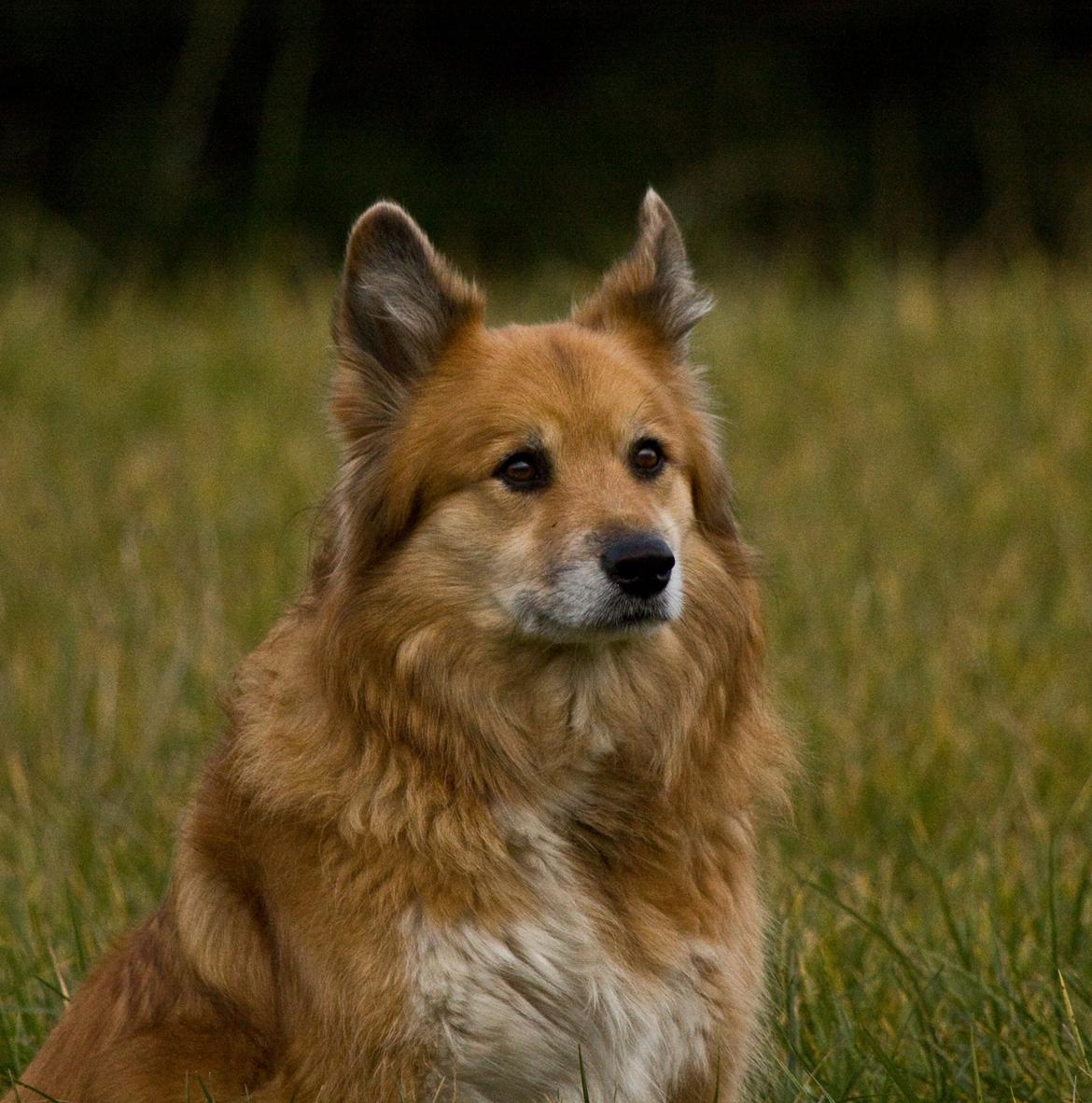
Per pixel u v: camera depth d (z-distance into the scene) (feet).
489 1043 22.39
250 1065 23.13
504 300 82.89
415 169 110.83
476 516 24.20
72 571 47.65
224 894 23.62
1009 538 49.90
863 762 36.14
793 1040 26.30
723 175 107.24
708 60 114.62
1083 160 108.58
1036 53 114.73
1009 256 97.50
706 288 28.58
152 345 72.13
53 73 109.29
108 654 41.01
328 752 22.88
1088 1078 24.45
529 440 24.49
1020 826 34.17
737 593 25.80
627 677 24.29
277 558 47.06
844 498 53.26
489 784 23.77
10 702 39.52
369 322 25.30
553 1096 23.07
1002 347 66.54
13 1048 26.89
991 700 38.47
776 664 39.63
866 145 112.47
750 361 67.51
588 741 24.08
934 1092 24.95
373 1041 21.89
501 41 118.93
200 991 23.62
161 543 49.39
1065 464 55.42
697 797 24.47
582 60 119.55
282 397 65.05
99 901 31.04
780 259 93.76
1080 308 70.64
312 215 107.45
